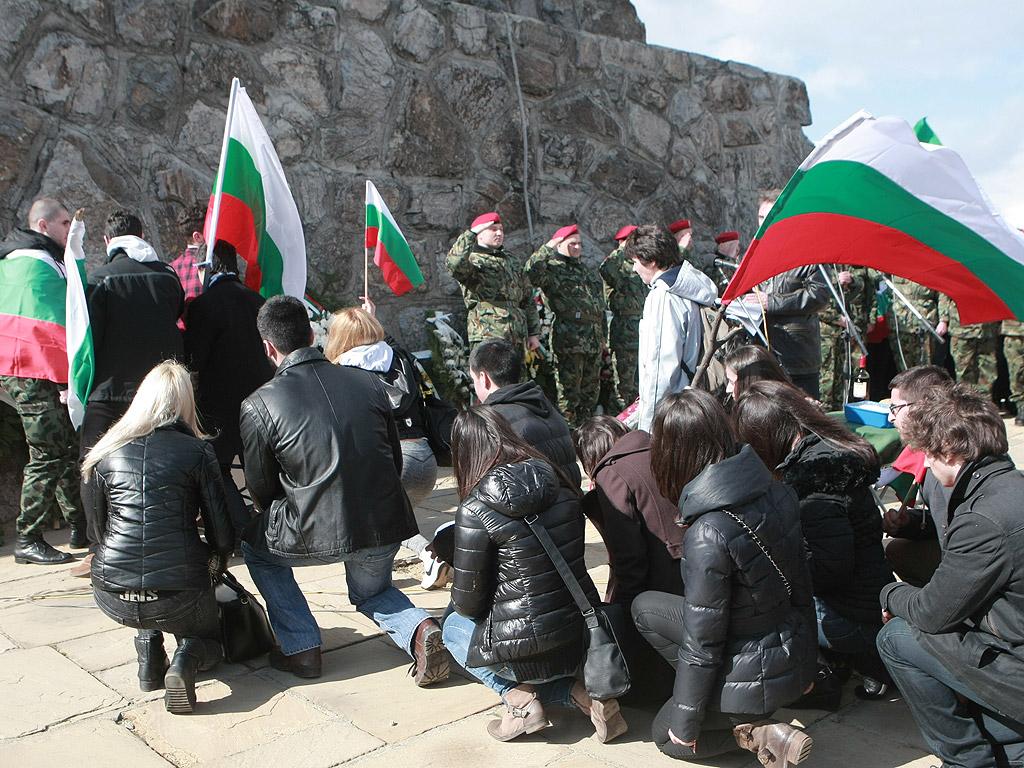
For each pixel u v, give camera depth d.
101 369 4.74
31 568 4.99
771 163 10.97
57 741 3.10
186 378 3.53
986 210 3.34
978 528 2.39
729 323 4.76
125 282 4.77
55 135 6.15
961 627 2.52
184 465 3.34
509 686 3.10
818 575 3.22
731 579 2.64
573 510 3.02
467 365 7.81
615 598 3.21
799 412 3.41
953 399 2.57
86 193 6.28
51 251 5.01
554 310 8.01
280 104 7.20
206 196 6.86
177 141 6.73
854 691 3.46
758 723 2.74
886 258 3.76
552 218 8.93
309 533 3.33
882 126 3.33
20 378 4.88
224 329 4.95
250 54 7.04
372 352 4.57
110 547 3.27
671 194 9.88
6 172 5.94
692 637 2.64
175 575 3.27
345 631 4.10
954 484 2.57
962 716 2.64
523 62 8.58
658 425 2.85
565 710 3.32
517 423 3.58
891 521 3.70
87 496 3.38
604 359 8.73
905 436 2.65
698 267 9.47
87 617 4.25
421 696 3.45
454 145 8.17
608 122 9.27
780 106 11.03
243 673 3.66
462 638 3.25
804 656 2.74
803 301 4.97
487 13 8.30
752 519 2.65
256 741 3.11
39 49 6.05
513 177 8.58
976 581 2.39
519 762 2.96
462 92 8.19
